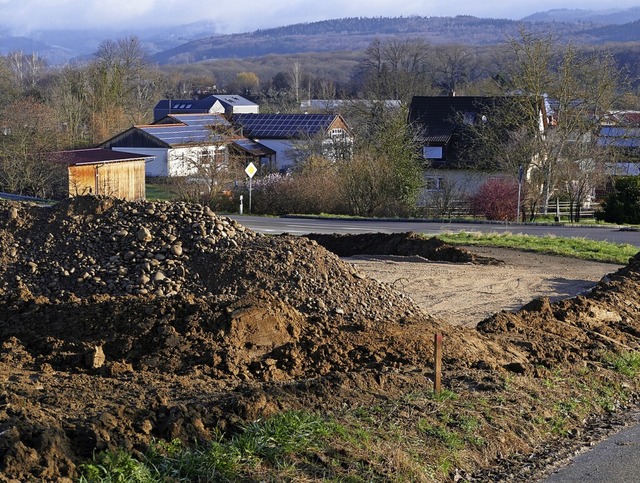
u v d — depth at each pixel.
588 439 8.28
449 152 53.38
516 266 20.55
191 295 10.87
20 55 130.00
